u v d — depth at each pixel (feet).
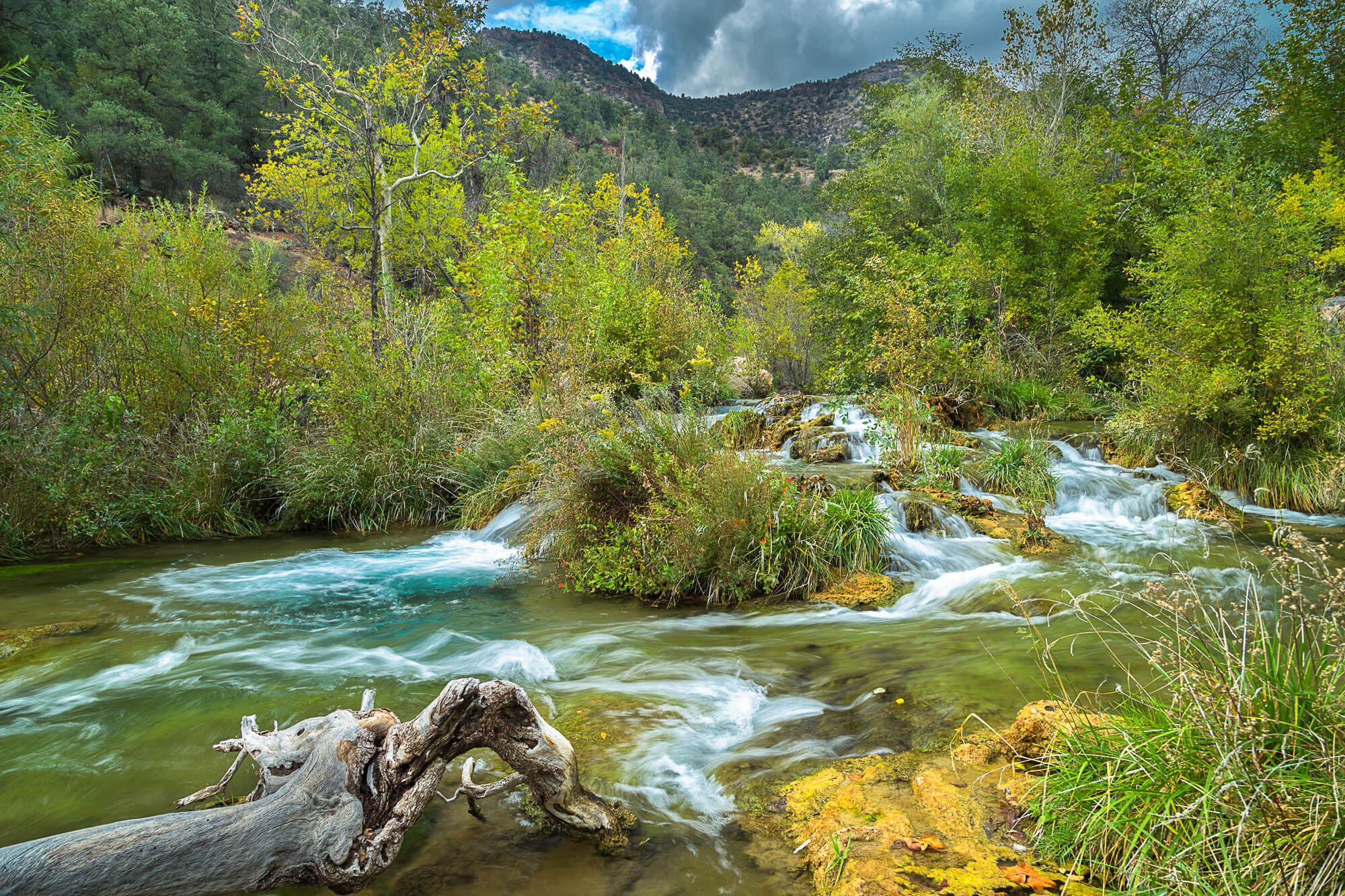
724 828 9.07
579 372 39.32
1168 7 67.15
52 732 11.75
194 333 32.24
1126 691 11.56
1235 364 30.30
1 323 25.90
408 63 47.09
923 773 9.62
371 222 57.82
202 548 26.45
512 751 8.66
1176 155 51.08
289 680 14.02
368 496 30.22
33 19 108.06
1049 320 53.88
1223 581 18.93
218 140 132.57
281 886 7.27
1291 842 6.44
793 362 88.58
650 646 16.06
